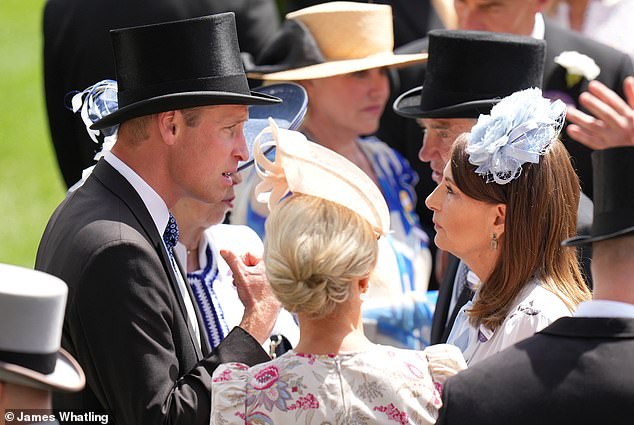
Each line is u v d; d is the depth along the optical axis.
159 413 11.34
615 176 9.55
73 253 11.76
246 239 14.05
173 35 12.22
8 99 42.44
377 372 10.34
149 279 11.66
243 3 20.53
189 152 12.33
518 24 17.97
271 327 12.12
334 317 10.52
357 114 18.78
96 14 19.80
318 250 10.16
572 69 17.73
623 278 9.62
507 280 11.87
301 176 10.63
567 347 9.61
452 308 14.38
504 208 11.83
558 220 11.81
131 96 12.34
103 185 12.36
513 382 9.56
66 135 20.45
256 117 15.31
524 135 11.63
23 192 34.88
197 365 11.70
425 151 15.10
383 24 19.09
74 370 10.16
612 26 21.38
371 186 10.85
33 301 9.63
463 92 14.71
